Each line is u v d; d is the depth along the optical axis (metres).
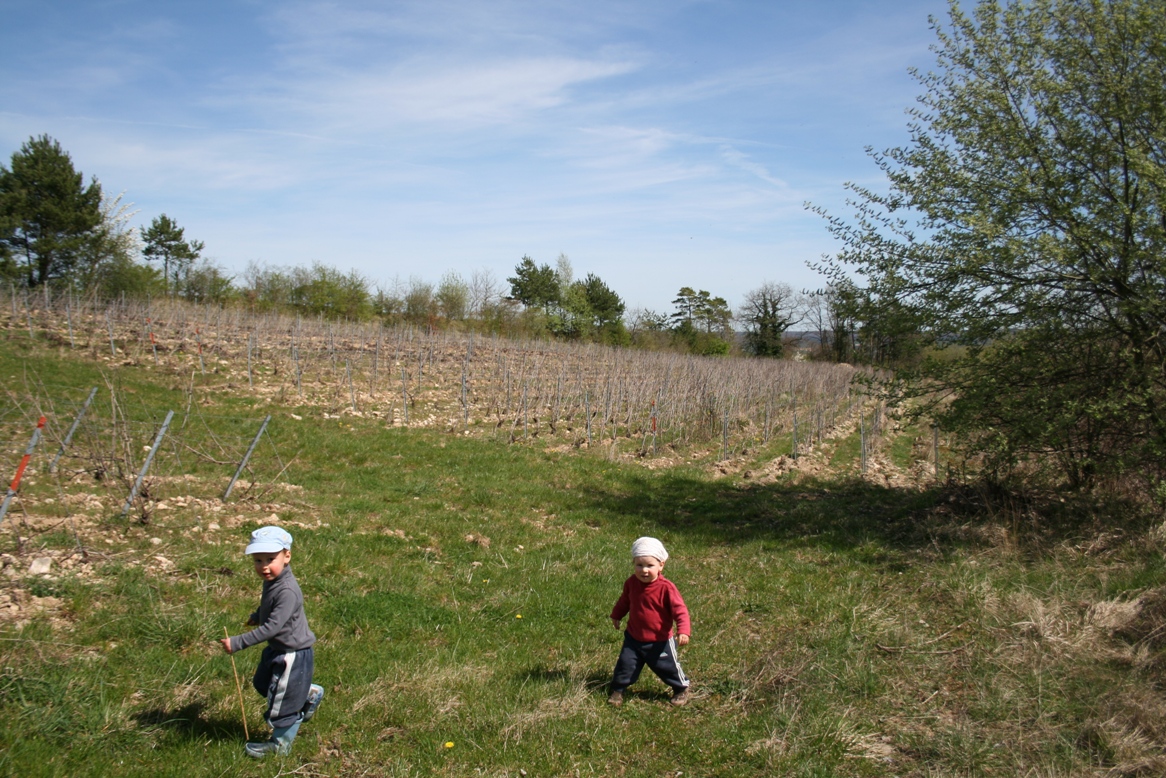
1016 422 10.19
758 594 8.58
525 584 8.73
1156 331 9.84
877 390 11.97
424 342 31.77
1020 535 9.84
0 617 5.85
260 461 13.66
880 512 12.63
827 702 5.68
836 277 12.01
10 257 33.59
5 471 9.62
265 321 31.58
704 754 5.02
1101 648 6.36
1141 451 9.84
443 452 16.36
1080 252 9.61
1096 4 9.84
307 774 4.56
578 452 18.02
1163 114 9.55
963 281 10.80
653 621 5.67
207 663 5.71
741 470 17.66
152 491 9.98
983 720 5.41
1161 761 4.69
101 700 4.95
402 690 5.73
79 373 18.19
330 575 8.26
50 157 34.91
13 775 4.19
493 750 4.95
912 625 7.32
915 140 11.41
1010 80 10.61
